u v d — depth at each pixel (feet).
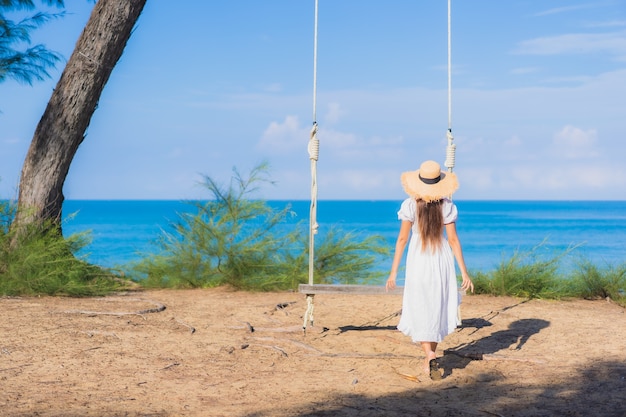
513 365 21.31
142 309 32.01
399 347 23.90
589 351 23.38
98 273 39.78
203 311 31.76
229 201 42.83
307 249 42.86
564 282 38.17
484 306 33.81
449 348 23.98
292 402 17.12
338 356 22.33
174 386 18.57
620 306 35.35
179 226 42.57
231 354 22.65
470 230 243.19
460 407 16.79
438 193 19.84
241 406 16.74
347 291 24.03
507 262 38.96
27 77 43.04
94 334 25.29
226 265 41.98
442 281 19.80
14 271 35.96
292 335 26.02
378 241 43.91
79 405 16.56
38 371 19.80
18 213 39.19
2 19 42.14
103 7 40.24
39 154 40.37
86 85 40.52
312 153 24.56
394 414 16.17
